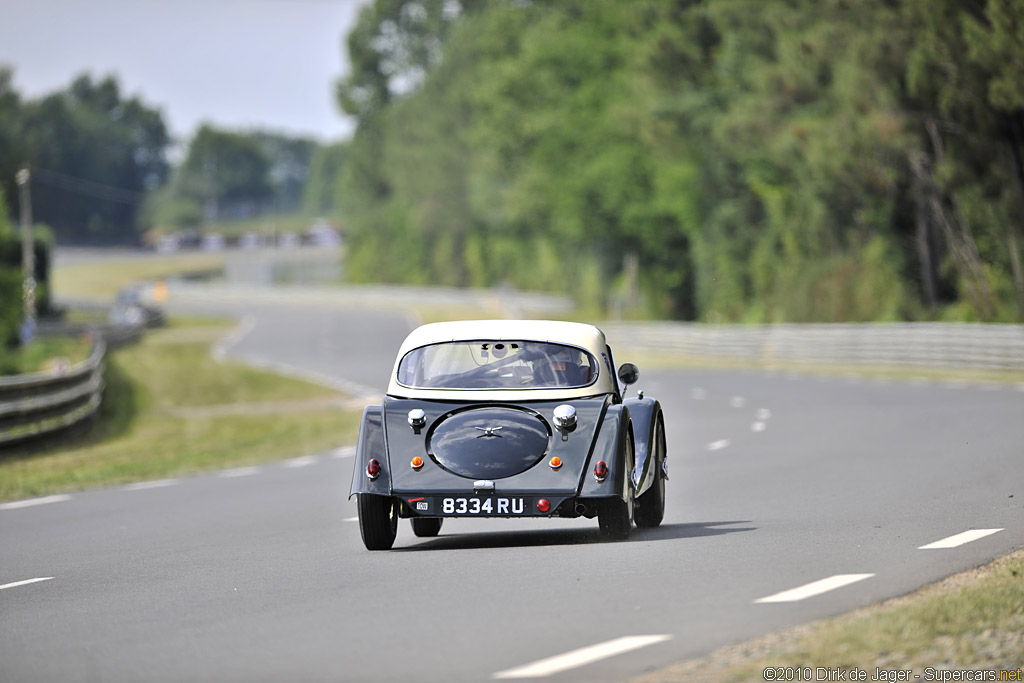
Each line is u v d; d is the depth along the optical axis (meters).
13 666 26.03
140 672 25.02
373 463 38.12
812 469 61.56
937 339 145.75
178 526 50.69
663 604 29.28
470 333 40.69
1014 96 135.88
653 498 42.84
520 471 37.47
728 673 23.05
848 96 165.00
